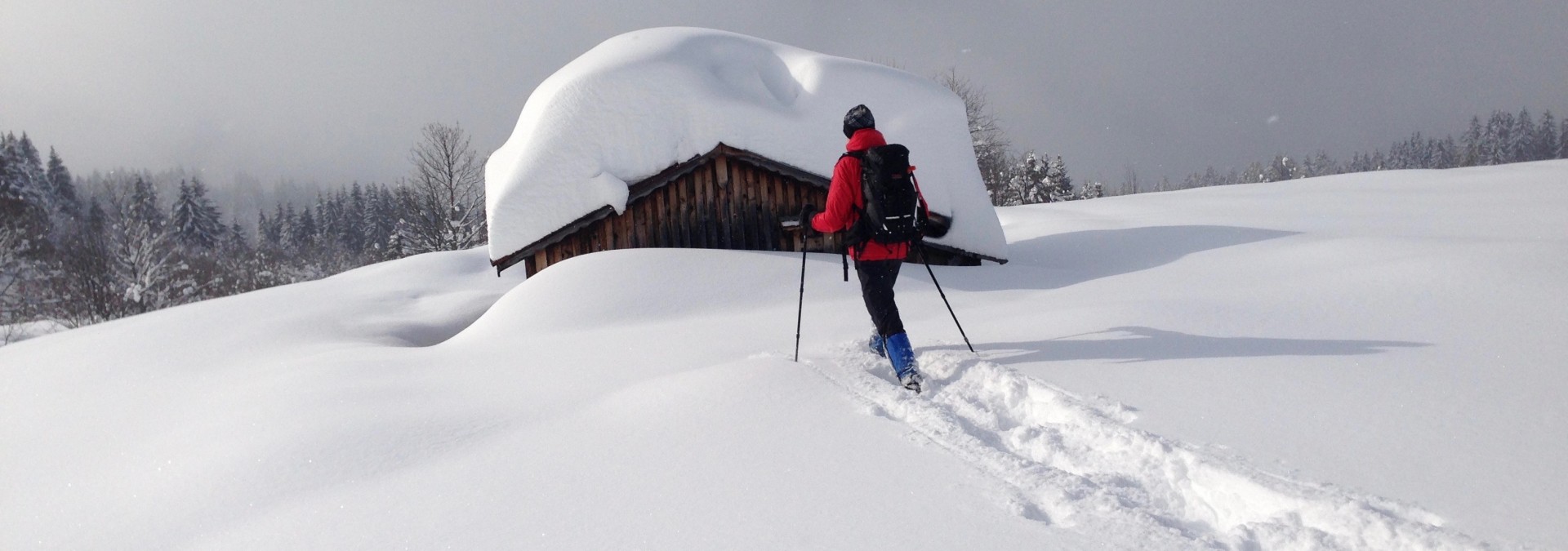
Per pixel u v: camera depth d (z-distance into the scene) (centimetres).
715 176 979
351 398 443
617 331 633
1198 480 260
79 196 7925
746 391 386
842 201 433
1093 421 311
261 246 6844
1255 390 330
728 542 235
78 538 327
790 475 281
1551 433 257
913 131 966
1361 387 320
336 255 7894
